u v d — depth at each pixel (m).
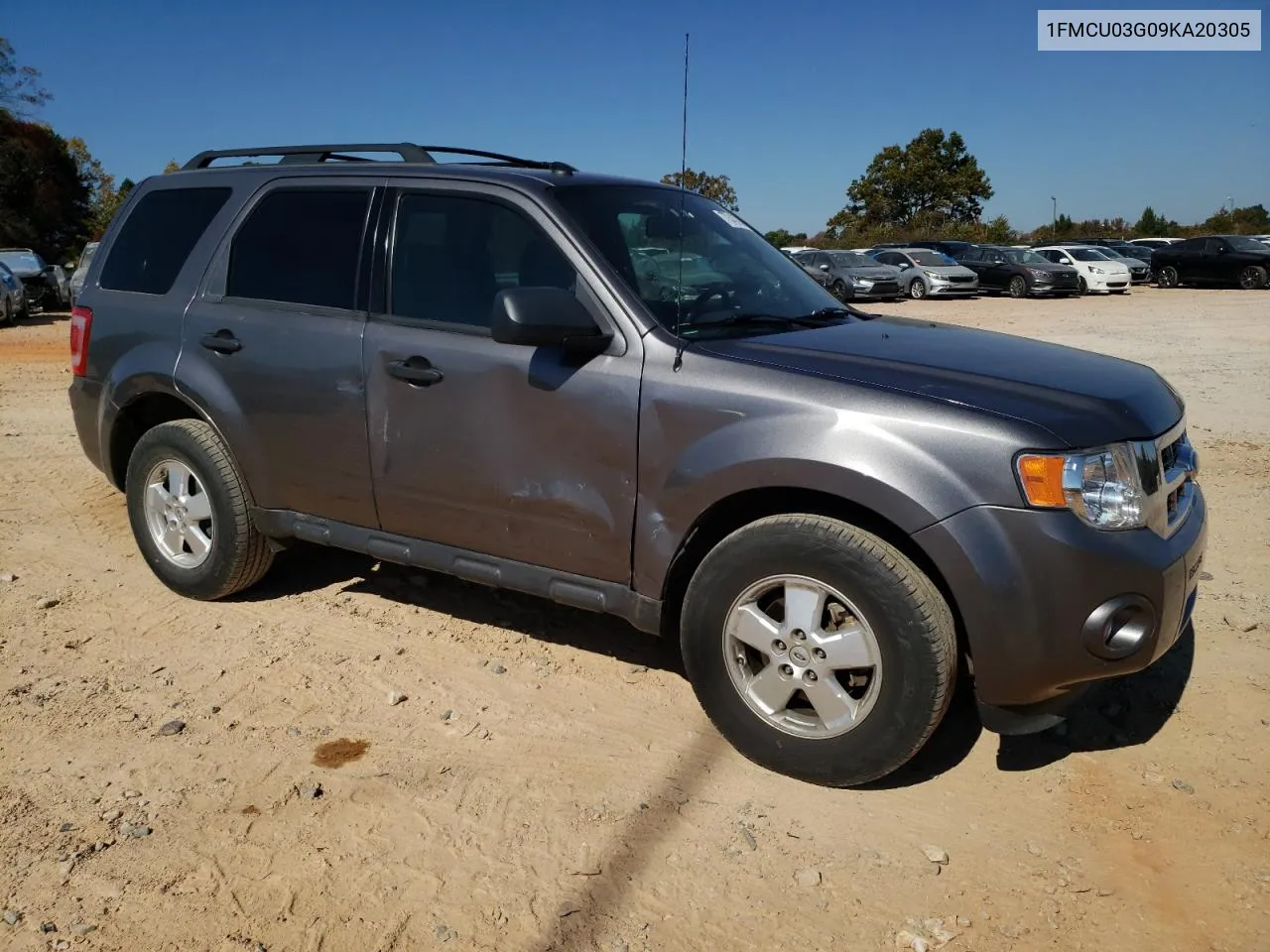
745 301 3.92
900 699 3.09
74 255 47.28
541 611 4.75
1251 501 6.47
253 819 3.16
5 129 43.56
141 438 4.79
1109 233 64.88
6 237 44.53
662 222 4.05
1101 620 2.96
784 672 3.30
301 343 4.15
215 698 3.91
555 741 3.63
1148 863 2.98
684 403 3.35
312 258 4.24
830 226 65.81
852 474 3.06
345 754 3.54
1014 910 2.79
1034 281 27.75
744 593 3.33
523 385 3.64
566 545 3.66
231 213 4.52
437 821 3.16
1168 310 23.25
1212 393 10.84
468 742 3.62
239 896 2.82
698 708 3.87
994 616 2.97
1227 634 4.46
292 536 4.43
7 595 4.85
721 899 2.82
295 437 4.23
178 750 3.54
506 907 2.79
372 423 4.00
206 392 4.43
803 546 3.17
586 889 2.86
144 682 4.03
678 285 3.78
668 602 3.57
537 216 3.72
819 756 3.27
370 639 4.44
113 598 4.84
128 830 3.08
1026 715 3.15
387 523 4.10
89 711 3.80
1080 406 3.11
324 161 4.48
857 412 3.11
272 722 3.74
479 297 3.81
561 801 3.27
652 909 2.78
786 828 3.14
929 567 3.15
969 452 2.97
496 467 3.73
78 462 7.30
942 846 3.05
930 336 3.88
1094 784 3.37
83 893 2.81
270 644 4.38
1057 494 2.93
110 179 54.09
